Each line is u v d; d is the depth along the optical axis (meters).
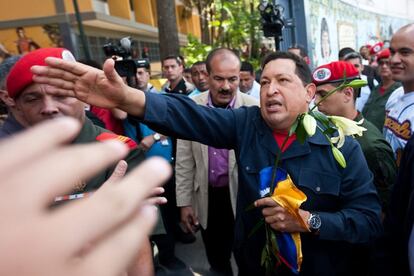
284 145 1.39
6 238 0.20
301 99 1.51
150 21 13.14
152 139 2.74
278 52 1.58
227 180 2.48
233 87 2.59
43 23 7.87
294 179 1.47
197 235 3.91
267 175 1.46
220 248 2.65
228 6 7.49
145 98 1.33
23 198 0.21
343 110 2.14
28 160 0.22
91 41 10.20
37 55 1.20
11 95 1.23
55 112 1.20
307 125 1.23
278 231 1.40
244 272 1.70
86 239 0.22
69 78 1.14
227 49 2.64
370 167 1.94
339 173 1.47
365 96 4.33
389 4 20.62
